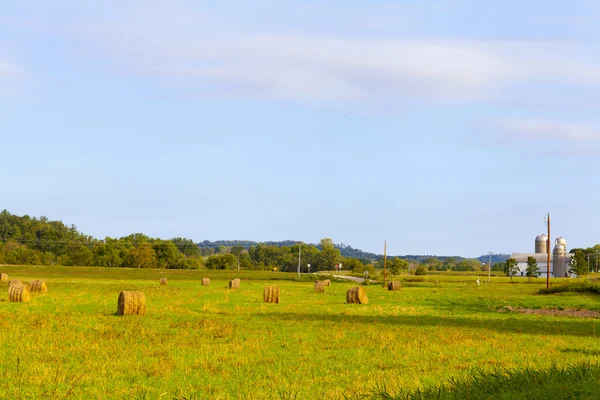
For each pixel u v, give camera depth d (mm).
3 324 27484
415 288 89875
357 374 16906
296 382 15594
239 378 16203
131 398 13680
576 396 11875
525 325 33875
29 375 16094
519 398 11734
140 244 181625
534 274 152250
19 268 124812
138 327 27656
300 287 82375
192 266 185625
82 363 18234
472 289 87188
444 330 29484
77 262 175875
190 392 14242
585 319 39562
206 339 24062
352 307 44938
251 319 33250
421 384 14906
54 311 35781
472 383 13422
